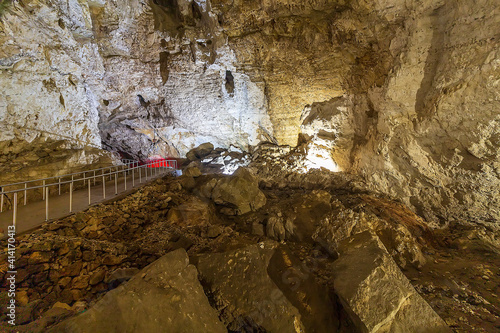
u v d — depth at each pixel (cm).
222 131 1113
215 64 907
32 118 644
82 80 814
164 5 920
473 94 483
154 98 1045
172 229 511
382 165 674
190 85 991
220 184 640
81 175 739
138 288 262
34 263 322
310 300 310
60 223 423
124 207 547
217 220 601
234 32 802
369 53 695
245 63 874
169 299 262
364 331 265
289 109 950
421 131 582
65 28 697
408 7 551
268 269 331
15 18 556
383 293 283
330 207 551
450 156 567
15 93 596
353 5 610
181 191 689
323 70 809
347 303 277
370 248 333
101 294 328
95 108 925
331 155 891
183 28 862
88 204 518
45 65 657
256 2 711
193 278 300
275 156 996
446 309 329
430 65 563
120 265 387
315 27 728
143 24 847
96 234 453
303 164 919
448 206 610
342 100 838
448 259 477
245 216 605
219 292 306
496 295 363
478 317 316
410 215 598
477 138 505
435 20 543
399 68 601
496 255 495
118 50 887
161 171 1065
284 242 502
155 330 239
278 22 739
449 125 535
